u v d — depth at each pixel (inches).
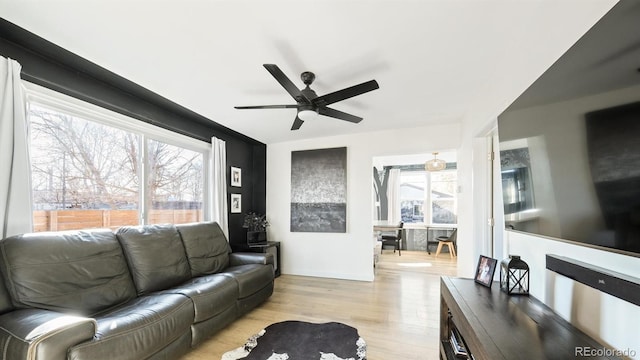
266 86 97.9
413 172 285.4
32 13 60.0
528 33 62.4
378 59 78.7
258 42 70.7
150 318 66.6
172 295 80.3
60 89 82.8
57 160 84.0
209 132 149.2
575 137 39.9
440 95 105.1
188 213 135.9
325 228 173.9
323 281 161.0
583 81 37.9
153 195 117.0
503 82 78.3
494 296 61.4
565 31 48.6
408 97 107.9
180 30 65.9
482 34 66.3
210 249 121.5
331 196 173.8
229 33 67.0
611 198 33.8
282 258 183.8
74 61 80.8
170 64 82.4
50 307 64.7
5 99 67.0
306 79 86.4
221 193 150.7
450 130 147.6
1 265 62.2
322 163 176.9
